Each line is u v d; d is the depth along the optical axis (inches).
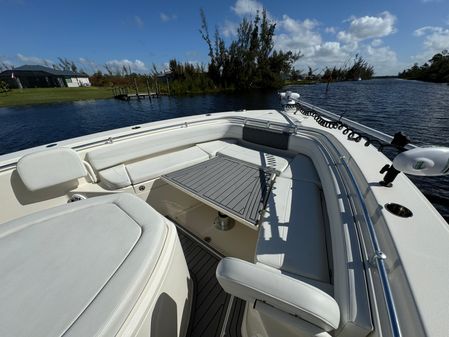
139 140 82.6
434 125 329.7
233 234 66.9
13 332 19.7
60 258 26.8
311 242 43.6
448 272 22.9
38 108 656.4
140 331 23.7
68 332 19.7
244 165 79.8
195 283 51.9
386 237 28.9
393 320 19.7
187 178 70.9
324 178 59.4
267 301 24.6
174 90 984.9
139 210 35.4
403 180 41.3
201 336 41.2
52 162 60.4
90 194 68.4
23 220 32.6
